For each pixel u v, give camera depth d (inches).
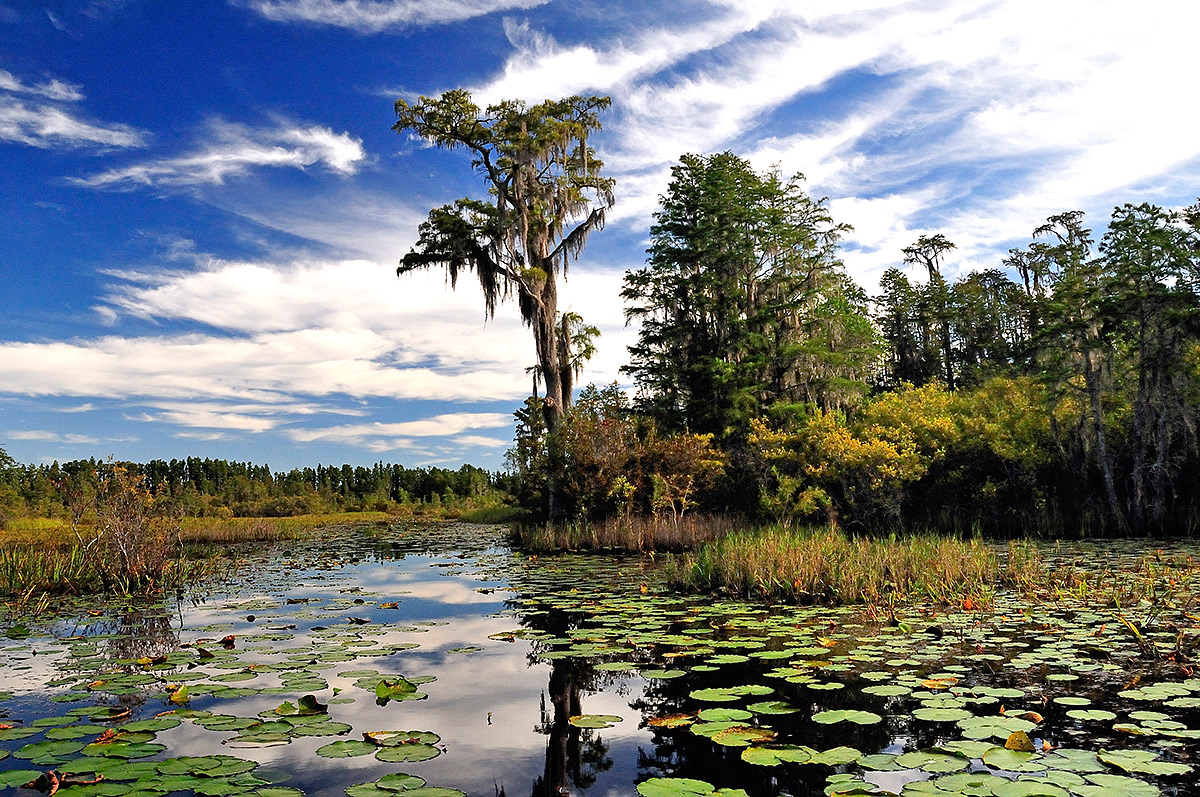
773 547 405.1
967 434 822.5
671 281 1047.6
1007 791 120.6
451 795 125.5
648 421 932.0
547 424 999.0
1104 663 213.8
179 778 133.6
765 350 1032.8
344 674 216.5
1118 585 363.9
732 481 852.6
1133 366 743.7
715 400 991.0
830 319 1070.4
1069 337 761.0
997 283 1539.1
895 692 183.3
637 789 130.3
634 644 255.6
